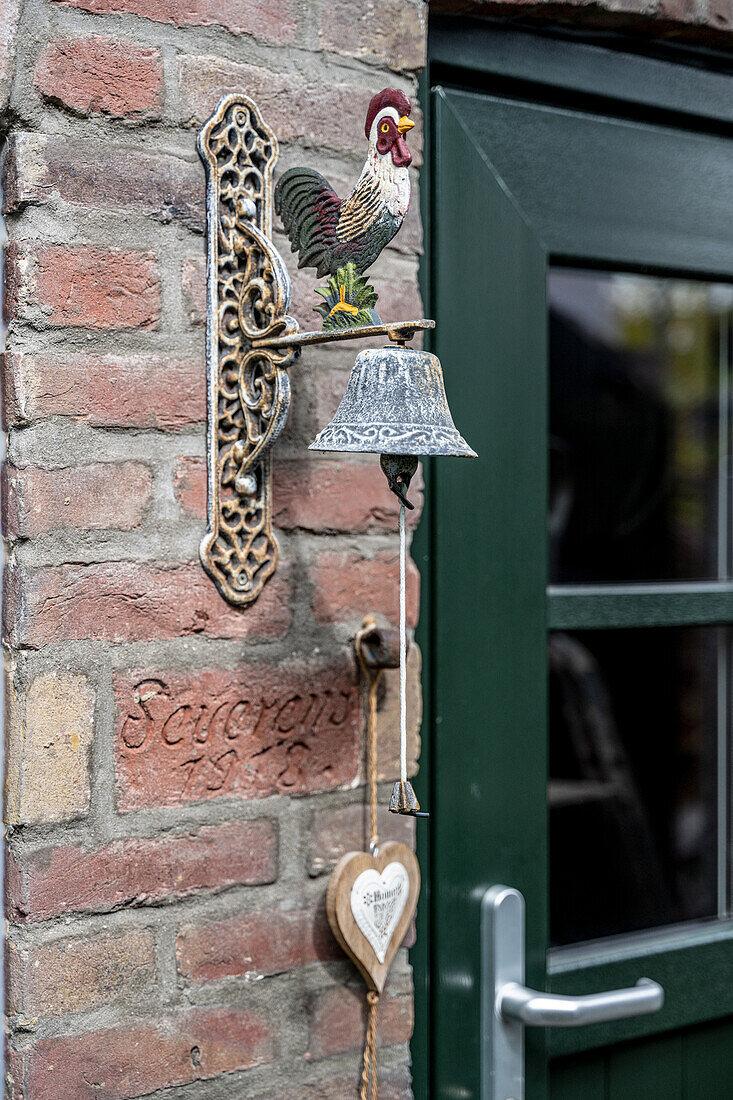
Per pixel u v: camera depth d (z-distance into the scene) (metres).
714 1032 1.37
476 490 1.17
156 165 0.94
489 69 1.18
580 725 1.29
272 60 1.00
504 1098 1.16
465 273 1.16
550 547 1.26
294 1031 1.02
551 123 1.22
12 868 0.89
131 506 0.93
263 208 0.98
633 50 1.28
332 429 0.84
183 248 0.96
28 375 0.89
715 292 1.38
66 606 0.90
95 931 0.92
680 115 1.33
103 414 0.92
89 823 0.92
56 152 0.90
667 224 1.31
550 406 1.26
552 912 1.27
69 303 0.90
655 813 1.35
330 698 1.05
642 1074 1.31
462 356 1.16
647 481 1.33
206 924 0.97
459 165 1.16
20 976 0.89
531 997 1.14
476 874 1.17
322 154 1.03
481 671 1.17
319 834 1.04
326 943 1.04
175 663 0.96
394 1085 1.08
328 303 0.92
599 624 1.28
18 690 0.89
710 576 1.38
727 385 1.39
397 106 0.87
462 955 1.16
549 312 1.26
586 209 1.25
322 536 1.05
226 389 0.97
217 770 0.98
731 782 1.40
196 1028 0.97
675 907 1.36
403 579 0.88
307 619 1.03
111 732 0.93
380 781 1.08
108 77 0.92
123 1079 0.93
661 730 1.35
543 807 1.22
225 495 0.98
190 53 0.96
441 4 1.13
